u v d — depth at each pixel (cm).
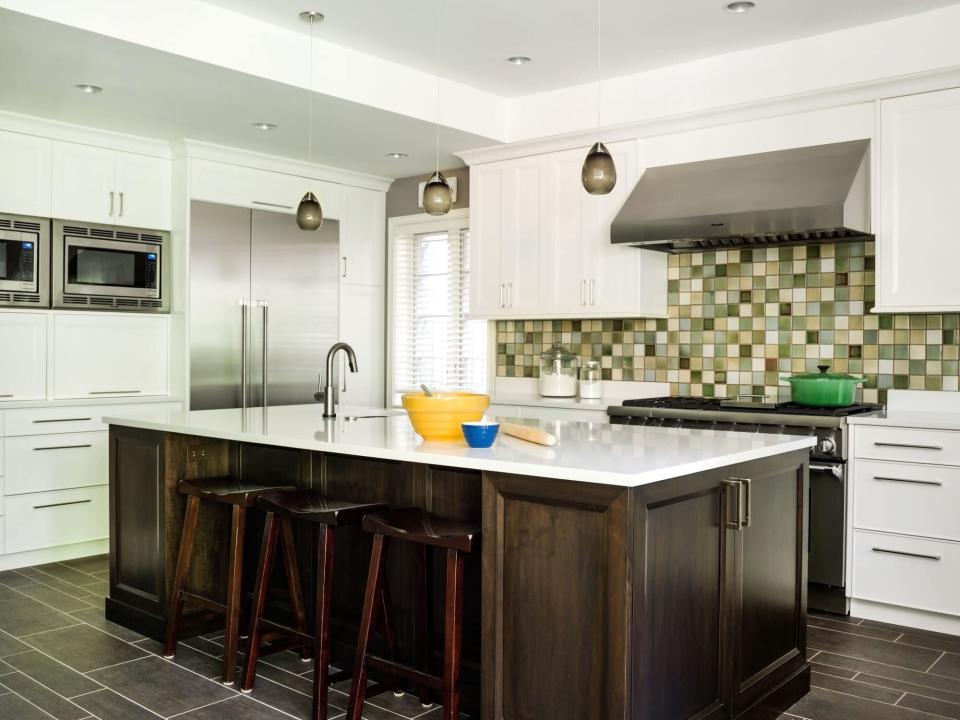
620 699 207
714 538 242
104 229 492
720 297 480
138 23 349
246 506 299
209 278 520
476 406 279
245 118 461
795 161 415
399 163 573
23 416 448
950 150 373
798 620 287
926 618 357
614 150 481
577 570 218
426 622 280
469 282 573
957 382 402
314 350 581
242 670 305
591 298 490
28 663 313
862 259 430
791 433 387
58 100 427
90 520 475
